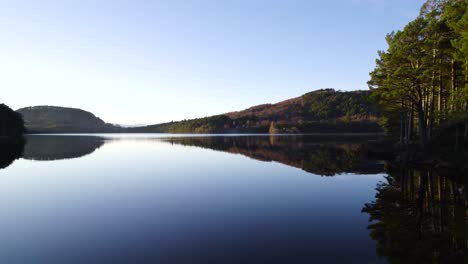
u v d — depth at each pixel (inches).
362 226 393.7
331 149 1875.0
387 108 1175.6
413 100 1016.9
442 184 642.8
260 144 2733.8
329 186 692.1
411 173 807.7
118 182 785.6
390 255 297.4
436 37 919.0
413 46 940.0
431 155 911.0
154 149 2128.4
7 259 306.5
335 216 446.0
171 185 737.0
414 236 346.0
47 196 613.9
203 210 496.1
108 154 1695.4
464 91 732.0
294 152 1724.9
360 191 624.1
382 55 1023.6
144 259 301.1
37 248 335.3
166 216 461.7
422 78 936.9
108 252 321.4
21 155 1582.2
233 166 1130.7
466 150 820.6
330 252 311.0
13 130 3747.5
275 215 460.4
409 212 446.0
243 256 304.8
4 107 3742.6
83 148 2188.7
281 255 305.7
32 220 445.1
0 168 1068.5
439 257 287.7
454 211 442.3
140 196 611.5
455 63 908.6
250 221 430.3
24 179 832.3
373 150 1425.9
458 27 742.5
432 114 920.3
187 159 1422.2
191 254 312.0
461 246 312.2
